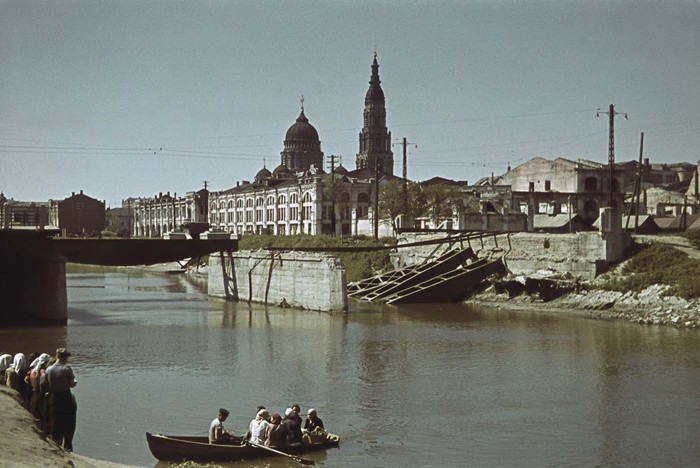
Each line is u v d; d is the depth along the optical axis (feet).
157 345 212.64
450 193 513.04
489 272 333.62
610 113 331.77
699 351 198.80
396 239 417.08
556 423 131.95
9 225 364.79
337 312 292.61
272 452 111.34
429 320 268.21
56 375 90.02
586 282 297.53
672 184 628.28
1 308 292.61
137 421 131.95
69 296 378.53
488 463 111.24
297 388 157.38
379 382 162.91
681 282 265.13
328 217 611.06
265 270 339.77
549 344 211.61
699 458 114.11
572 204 550.77
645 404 144.46
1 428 85.05
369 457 113.60
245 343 216.13
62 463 79.00
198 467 100.68
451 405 143.74
